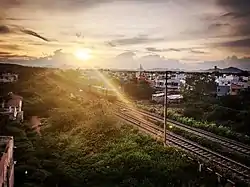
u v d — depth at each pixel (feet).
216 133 70.23
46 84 160.35
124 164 51.01
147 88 145.48
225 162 48.11
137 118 84.94
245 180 40.88
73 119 88.79
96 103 107.34
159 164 48.16
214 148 55.98
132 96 141.69
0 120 78.89
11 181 44.70
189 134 65.36
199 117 91.25
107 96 126.82
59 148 67.56
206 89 131.23
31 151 62.23
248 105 95.81
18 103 100.37
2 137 50.70
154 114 93.91
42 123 92.63
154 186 43.96
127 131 68.49
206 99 111.14
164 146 55.52
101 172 49.85
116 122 76.48
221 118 87.51
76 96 136.98
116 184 46.55
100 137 68.69
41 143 70.49
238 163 47.14
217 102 103.45
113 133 69.05
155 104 119.44
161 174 45.57
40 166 54.39
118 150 58.29
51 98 120.88
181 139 61.77
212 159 49.06
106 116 81.15
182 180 44.14
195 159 47.65
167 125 73.46
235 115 85.97
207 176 43.27
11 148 47.62
